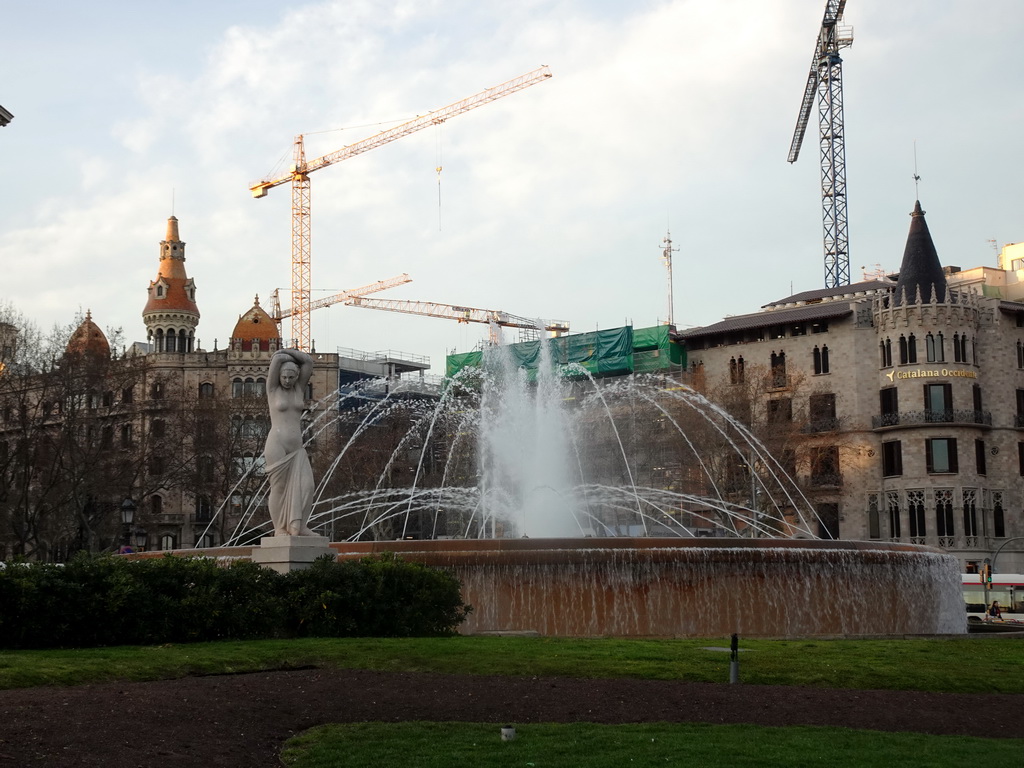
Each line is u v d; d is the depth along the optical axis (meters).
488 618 29.27
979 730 17.39
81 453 73.44
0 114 59.31
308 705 16.89
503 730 15.34
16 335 73.81
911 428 98.06
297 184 191.88
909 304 99.19
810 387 104.44
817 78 154.62
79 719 14.79
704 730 16.25
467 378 93.00
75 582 21.56
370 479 88.88
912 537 97.50
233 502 94.31
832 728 16.75
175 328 128.12
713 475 86.44
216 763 13.68
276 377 26.00
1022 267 129.12
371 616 24.64
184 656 19.89
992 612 59.41
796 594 31.17
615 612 29.58
